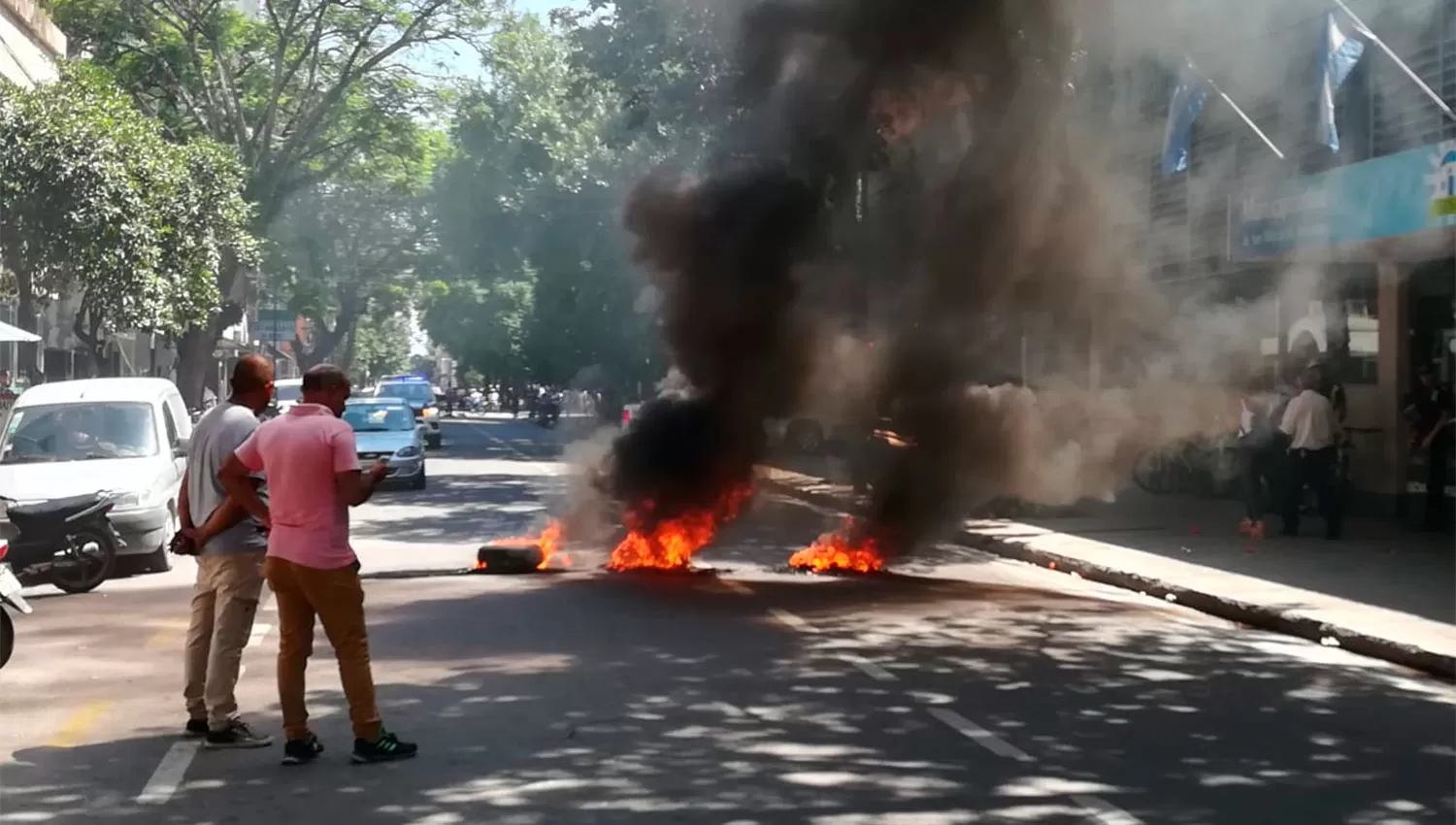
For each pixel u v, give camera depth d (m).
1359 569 14.45
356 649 7.10
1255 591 12.86
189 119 44.69
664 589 13.55
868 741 7.59
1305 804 6.48
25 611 9.38
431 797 6.51
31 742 7.64
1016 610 12.40
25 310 24.64
